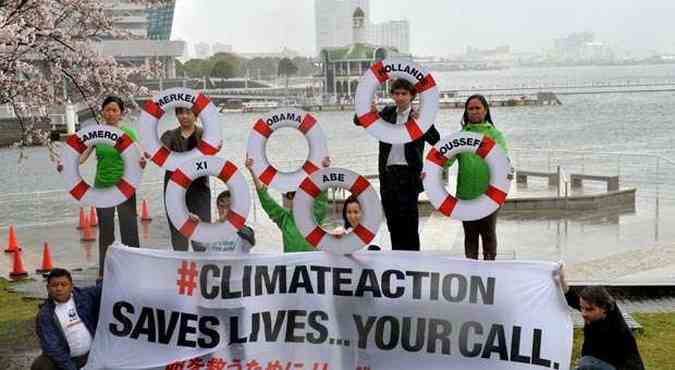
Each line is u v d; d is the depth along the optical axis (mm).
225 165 8656
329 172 8406
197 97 9914
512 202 24609
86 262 18312
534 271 8453
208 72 196625
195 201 11297
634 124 89438
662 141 64375
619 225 22062
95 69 19531
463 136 8734
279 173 9586
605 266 16969
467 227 10586
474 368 8453
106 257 9055
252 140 9562
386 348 8586
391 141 9250
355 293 8625
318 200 9023
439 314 8516
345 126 107562
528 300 8422
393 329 8570
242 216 8688
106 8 21422
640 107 127562
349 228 8945
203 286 8828
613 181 27125
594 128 85438
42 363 8898
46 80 19172
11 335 12844
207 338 8828
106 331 9023
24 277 17062
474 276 8477
